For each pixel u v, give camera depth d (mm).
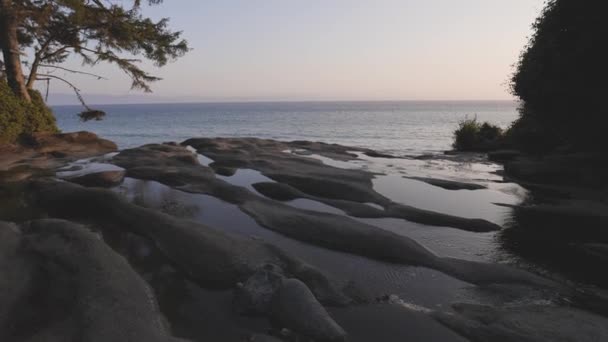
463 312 5359
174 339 4324
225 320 4969
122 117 115312
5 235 6812
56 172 15000
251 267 6398
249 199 11172
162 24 21844
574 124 14148
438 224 9695
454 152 26016
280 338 4578
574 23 12227
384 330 4891
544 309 5441
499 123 74312
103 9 20031
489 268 6824
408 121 84750
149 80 23578
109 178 13227
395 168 18609
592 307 5684
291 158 18719
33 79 21188
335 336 4574
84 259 5941
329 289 5832
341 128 63125
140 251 7168
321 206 11148
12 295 4973
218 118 106250
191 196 11766
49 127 20562
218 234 7715
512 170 16734
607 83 11898
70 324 4410
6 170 15266
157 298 5492
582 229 9383
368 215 10266
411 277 6602
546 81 13883
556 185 14492
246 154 19828
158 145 20797
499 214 10703
